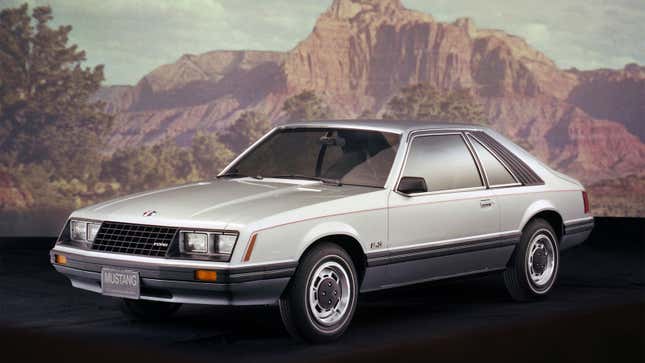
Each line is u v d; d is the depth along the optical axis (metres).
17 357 5.26
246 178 6.65
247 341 5.73
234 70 35.00
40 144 33.50
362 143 6.57
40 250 11.52
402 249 6.11
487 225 6.76
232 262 5.24
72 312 6.81
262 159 7.14
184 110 34.56
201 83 34.38
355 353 5.36
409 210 6.17
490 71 39.03
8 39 32.06
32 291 7.89
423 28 40.00
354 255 5.96
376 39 40.19
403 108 39.94
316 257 5.59
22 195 33.38
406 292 7.78
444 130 6.75
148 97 33.72
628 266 9.84
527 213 7.11
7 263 10.00
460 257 6.56
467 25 38.84
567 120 37.25
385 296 7.57
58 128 33.50
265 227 5.35
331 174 6.49
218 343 5.67
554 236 7.39
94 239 5.76
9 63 32.06
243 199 5.80
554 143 37.94
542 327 6.20
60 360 5.18
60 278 8.77
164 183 34.72
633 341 5.77
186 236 5.41
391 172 6.20
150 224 5.55
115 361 5.15
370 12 40.00
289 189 6.09
